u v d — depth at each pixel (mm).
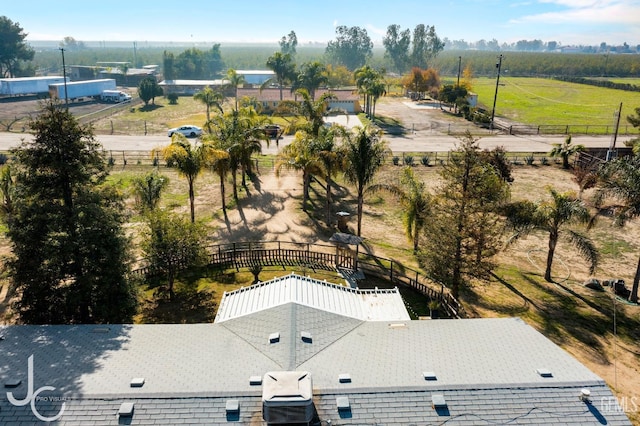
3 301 24625
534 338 17172
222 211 39469
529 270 30750
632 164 27109
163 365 15055
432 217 26625
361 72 90750
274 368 14828
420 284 26953
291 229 36031
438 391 13922
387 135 71125
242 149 40719
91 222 20359
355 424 12844
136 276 23297
